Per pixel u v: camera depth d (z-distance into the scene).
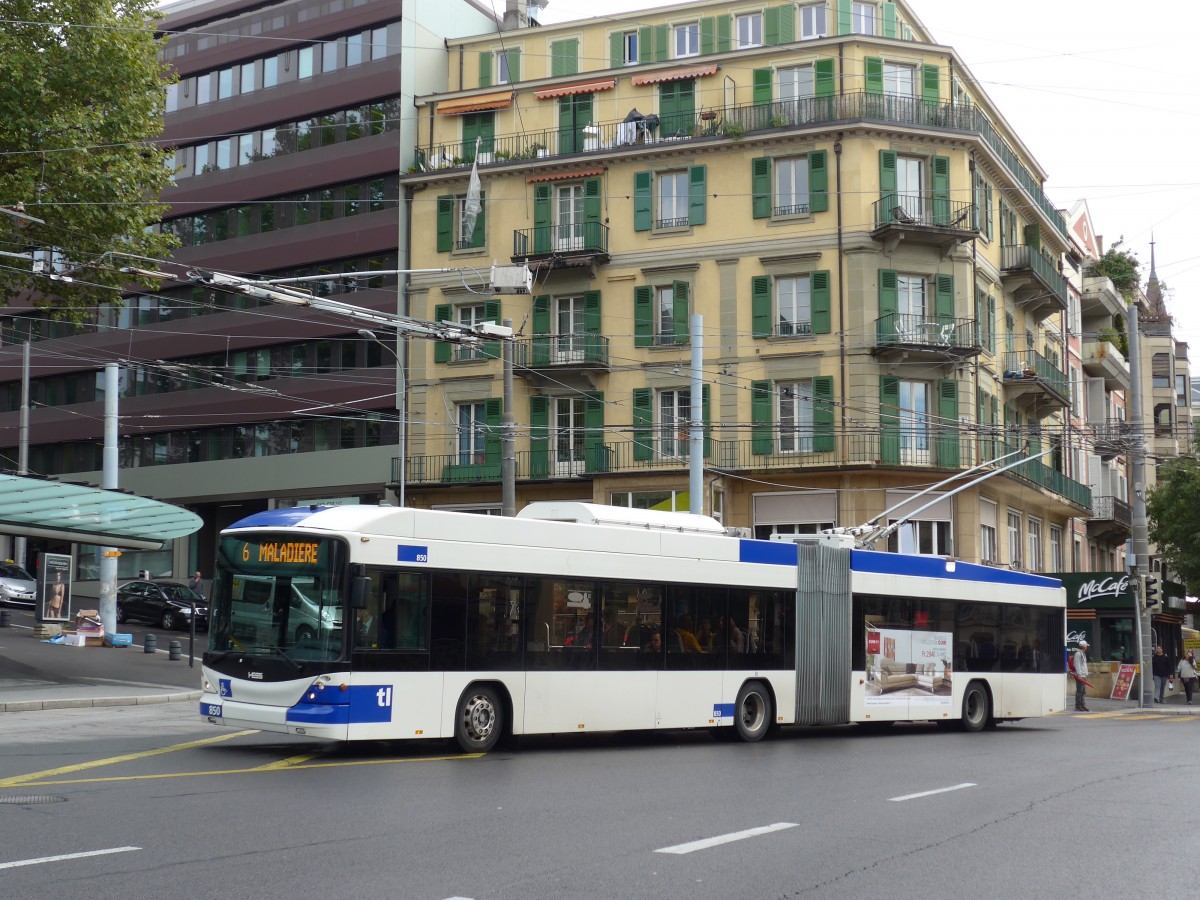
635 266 44.50
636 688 19.02
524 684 17.67
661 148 44.28
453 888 8.12
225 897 7.69
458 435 47.00
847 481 41.31
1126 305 67.75
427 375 47.50
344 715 15.66
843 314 41.91
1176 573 55.88
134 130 32.66
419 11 51.91
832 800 13.00
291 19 54.19
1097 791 14.38
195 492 56.03
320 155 52.84
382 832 10.19
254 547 16.53
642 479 42.91
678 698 19.59
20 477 26.66
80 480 61.28
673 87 45.06
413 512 16.78
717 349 43.22
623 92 45.72
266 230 54.62
